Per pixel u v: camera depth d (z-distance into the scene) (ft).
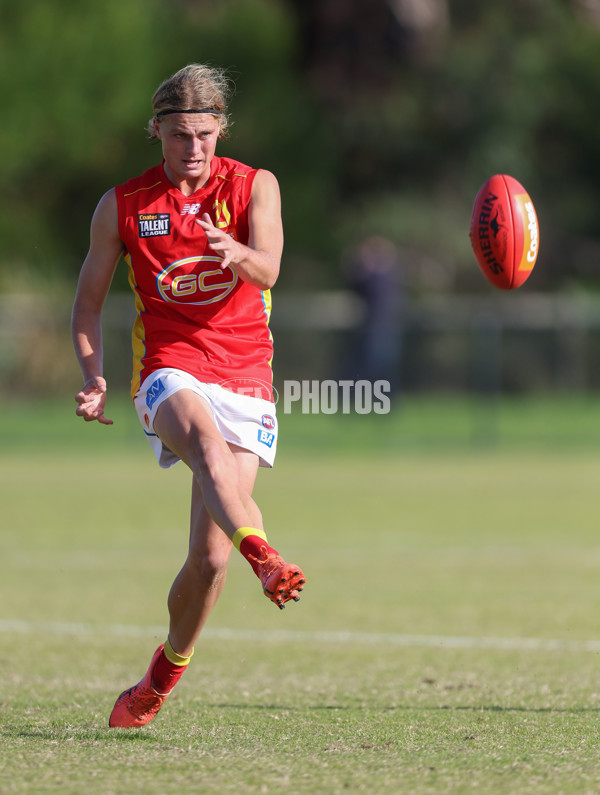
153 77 422.41
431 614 90.12
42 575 109.60
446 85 482.28
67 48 403.75
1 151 396.57
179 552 124.98
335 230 463.42
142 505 169.58
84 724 53.36
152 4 440.45
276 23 448.65
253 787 40.68
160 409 48.67
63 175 423.23
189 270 51.16
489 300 455.63
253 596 99.35
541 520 152.25
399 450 261.65
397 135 478.59
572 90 499.51
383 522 150.30
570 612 90.48
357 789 40.37
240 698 61.41
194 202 51.55
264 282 48.93
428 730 51.85
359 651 76.13
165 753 46.52
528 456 249.96
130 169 433.89
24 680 66.03
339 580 107.04
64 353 314.35
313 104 470.39
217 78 50.90
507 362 368.07
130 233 51.52
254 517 46.37
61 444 268.00
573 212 492.54
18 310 334.24
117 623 86.38
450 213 476.13
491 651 75.61
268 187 52.11
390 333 290.76
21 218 407.64
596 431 282.36
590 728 52.16
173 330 51.42
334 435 273.75
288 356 307.78
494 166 484.33
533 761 44.73
